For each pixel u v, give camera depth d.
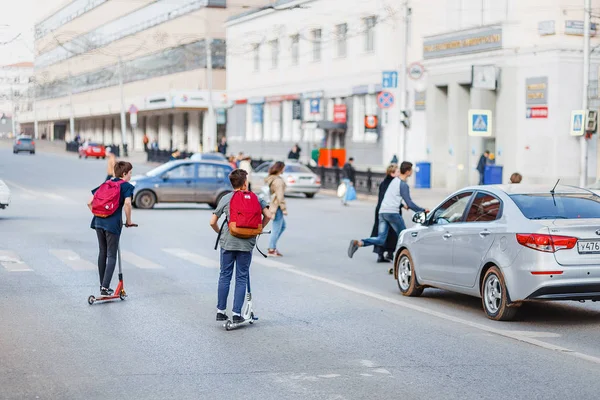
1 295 19.05
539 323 16.50
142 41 127.75
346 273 23.50
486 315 16.97
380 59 70.81
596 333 15.54
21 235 31.73
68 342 14.27
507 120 54.34
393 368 12.60
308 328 15.67
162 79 122.25
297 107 86.06
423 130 64.69
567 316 17.41
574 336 15.22
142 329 15.41
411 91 65.75
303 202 54.34
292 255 27.55
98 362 12.86
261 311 17.42
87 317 16.53
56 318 16.41
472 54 57.53
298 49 85.25
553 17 51.28
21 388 11.32
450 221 18.38
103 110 142.25
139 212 43.78
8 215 40.16
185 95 100.44
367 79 72.75
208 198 45.97
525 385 11.62
